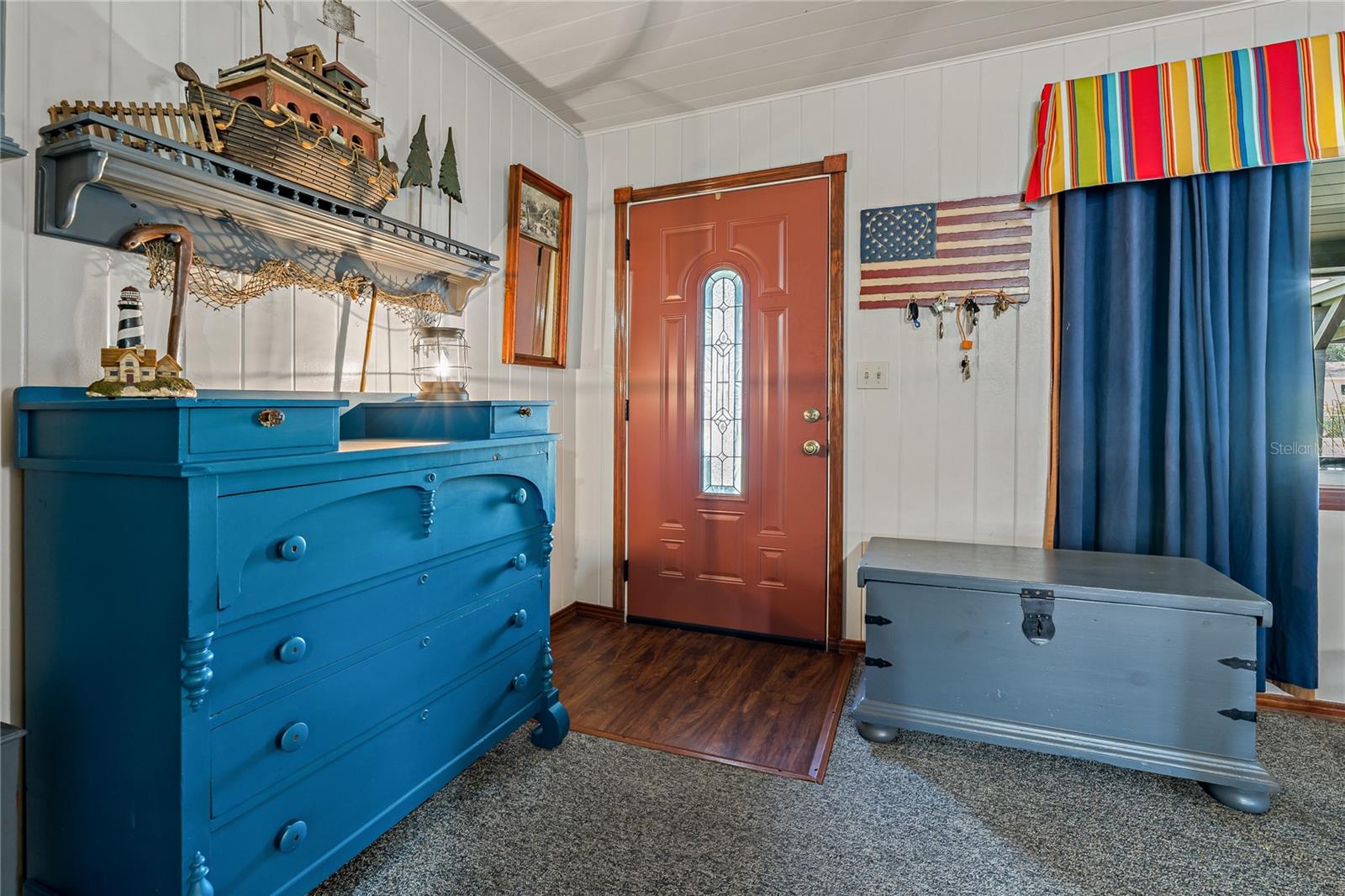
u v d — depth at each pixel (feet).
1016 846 5.01
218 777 3.60
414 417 6.06
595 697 7.64
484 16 7.39
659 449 10.21
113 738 3.72
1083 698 5.97
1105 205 7.76
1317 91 6.77
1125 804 5.53
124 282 4.71
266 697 3.85
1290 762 6.17
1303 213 6.84
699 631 10.00
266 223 5.36
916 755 6.34
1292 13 7.07
